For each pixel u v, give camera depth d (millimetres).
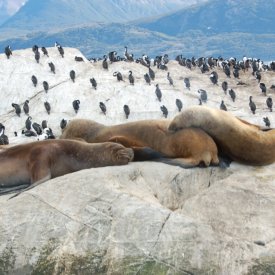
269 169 30062
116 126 31547
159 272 21844
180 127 29016
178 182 27891
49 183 26062
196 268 21891
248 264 22266
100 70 98875
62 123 75312
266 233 24562
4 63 95625
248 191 27344
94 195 24688
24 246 23219
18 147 28422
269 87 97938
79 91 89500
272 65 111375
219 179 28906
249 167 30203
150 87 91000
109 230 23062
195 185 28328
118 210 23641
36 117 84188
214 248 22453
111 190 24812
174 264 21953
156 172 27953
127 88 90188
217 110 29047
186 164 28484
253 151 29281
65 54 103062
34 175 27391
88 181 25609
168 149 29422
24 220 23953
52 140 28656
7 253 23141
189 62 109062
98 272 22203
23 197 25375
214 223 25812
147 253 22219
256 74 98438
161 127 29906
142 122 30703
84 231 23234
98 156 28234
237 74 102562
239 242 23109
